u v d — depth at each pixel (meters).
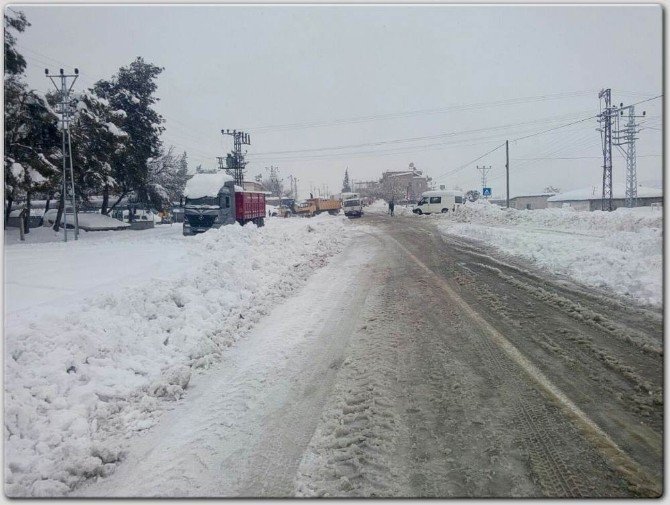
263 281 11.84
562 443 4.13
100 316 7.04
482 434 4.34
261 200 35.31
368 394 5.34
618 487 3.52
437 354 6.50
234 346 7.52
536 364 5.94
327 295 10.88
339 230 28.41
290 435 4.61
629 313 7.95
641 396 4.96
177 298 8.72
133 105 39.34
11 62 26.12
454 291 10.41
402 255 17.12
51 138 28.23
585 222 23.25
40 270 11.78
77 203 35.50
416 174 127.56
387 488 3.64
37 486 3.93
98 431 4.86
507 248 16.42
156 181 52.72
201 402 5.52
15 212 40.31
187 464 4.25
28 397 5.00
